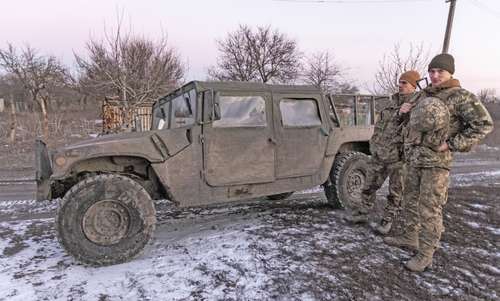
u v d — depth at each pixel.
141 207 3.40
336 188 4.76
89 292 2.75
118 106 14.93
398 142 3.63
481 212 4.75
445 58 2.90
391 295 2.61
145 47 15.45
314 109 4.50
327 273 2.87
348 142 5.00
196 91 3.73
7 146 15.34
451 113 2.85
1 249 3.84
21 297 2.69
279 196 5.98
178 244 3.76
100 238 3.32
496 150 17.70
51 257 3.57
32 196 7.18
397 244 3.42
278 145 4.15
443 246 3.49
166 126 4.50
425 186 2.97
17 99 27.73
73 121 21.27
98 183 3.30
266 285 2.72
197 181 3.73
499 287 2.75
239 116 3.93
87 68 15.93
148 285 2.82
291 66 29.47
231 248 3.42
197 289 2.72
